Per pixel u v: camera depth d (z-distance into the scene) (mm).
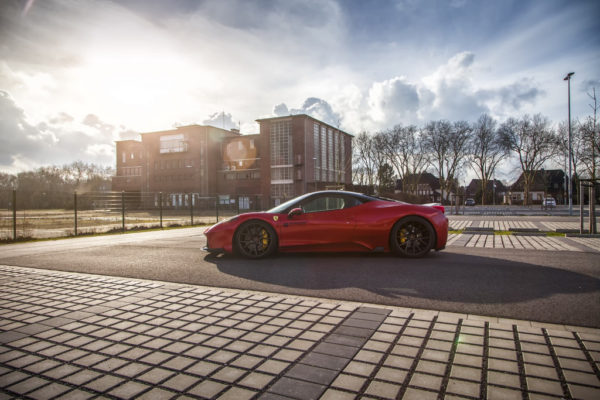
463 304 3062
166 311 3041
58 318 2904
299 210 5637
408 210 5574
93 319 2867
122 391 1757
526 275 4125
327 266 4977
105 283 4152
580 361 1963
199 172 60688
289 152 54562
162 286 3941
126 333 2547
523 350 2119
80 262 5691
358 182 65562
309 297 3410
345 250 5656
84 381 1867
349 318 2760
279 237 5684
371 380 1810
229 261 5555
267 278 4262
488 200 69000
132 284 4070
